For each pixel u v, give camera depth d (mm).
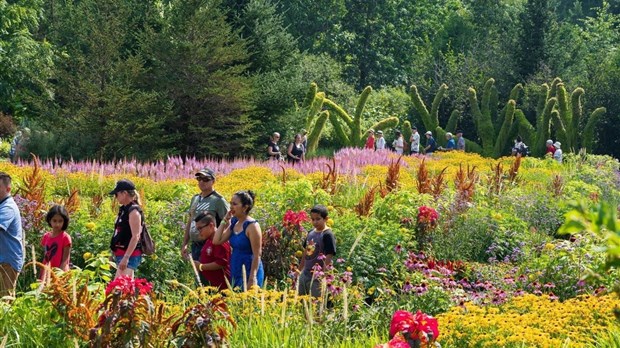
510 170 21734
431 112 44656
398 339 5281
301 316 7902
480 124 42312
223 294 9227
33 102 31750
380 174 23562
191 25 32500
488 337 7332
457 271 12188
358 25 63875
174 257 11328
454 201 15594
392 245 11680
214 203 10094
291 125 35156
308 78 46406
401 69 64938
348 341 7289
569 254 10992
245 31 36219
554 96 43156
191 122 32688
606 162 29344
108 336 6078
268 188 15352
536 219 16922
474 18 69938
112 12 32812
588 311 8391
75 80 31641
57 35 37062
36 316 7008
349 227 12039
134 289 6219
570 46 56500
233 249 9188
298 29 61219
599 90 46938
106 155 30703
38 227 11641
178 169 21938
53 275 6738
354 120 40125
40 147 29438
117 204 14672
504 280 10930
